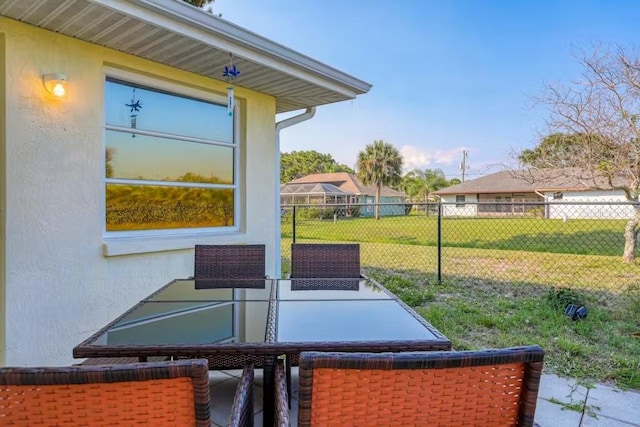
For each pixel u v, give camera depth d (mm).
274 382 1553
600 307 4332
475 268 6980
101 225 3086
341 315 1994
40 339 2709
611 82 6898
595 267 7016
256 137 4242
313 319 1927
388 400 953
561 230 14555
